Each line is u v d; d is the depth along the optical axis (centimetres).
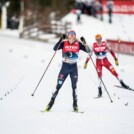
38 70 4316
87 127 1611
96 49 2745
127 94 2698
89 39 7562
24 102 2353
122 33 8119
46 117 1847
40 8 11344
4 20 12031
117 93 2748
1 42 7738
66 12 11275
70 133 1502
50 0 11575
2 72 4094
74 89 2030
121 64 4928
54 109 2103
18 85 3177
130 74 4016
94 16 9538
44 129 1577
